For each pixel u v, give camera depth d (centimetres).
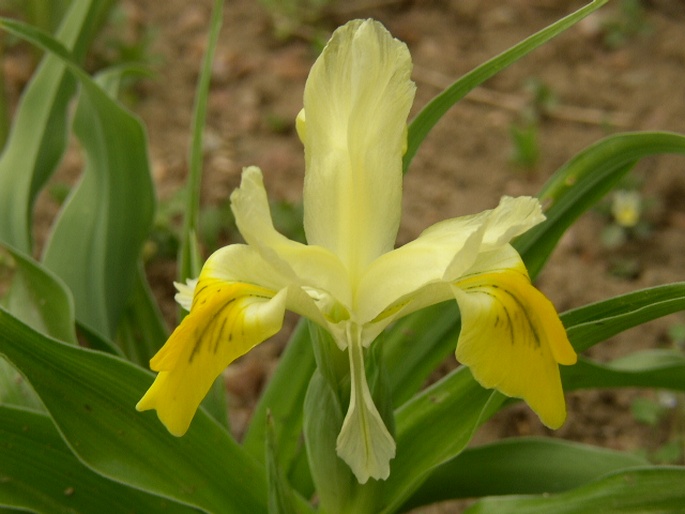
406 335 19
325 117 14
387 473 13
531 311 13
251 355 28
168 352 12
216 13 18
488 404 15
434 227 14
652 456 25
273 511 15
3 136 31
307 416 15
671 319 29
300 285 13
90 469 16
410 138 17
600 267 31
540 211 13
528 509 16
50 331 18
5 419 16
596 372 18
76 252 21
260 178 13
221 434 16
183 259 19
